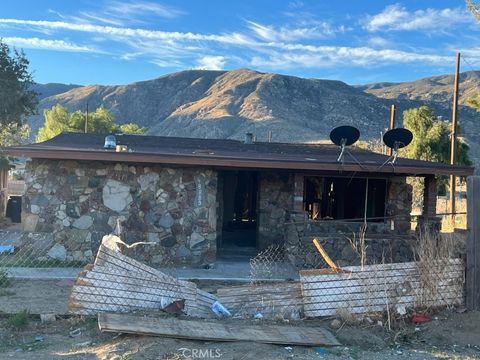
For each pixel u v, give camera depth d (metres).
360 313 7.51
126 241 12.81
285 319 7.44
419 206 28.38
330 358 6.01
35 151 11.98
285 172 14.83
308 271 7.62
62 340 6.41
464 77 171.12
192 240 13.05
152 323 6.62
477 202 7.91
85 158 12.10
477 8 12.70
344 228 13.59
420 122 36.03
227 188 18.08
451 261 7.89
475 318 7.40
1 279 9.94
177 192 13.07
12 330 6.80
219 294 7.89
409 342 6.86
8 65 27.42
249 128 99.56
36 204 12.77
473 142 73.56
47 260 12.37
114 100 160.88
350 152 17.03
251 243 16.86
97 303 7.27
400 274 7.72
